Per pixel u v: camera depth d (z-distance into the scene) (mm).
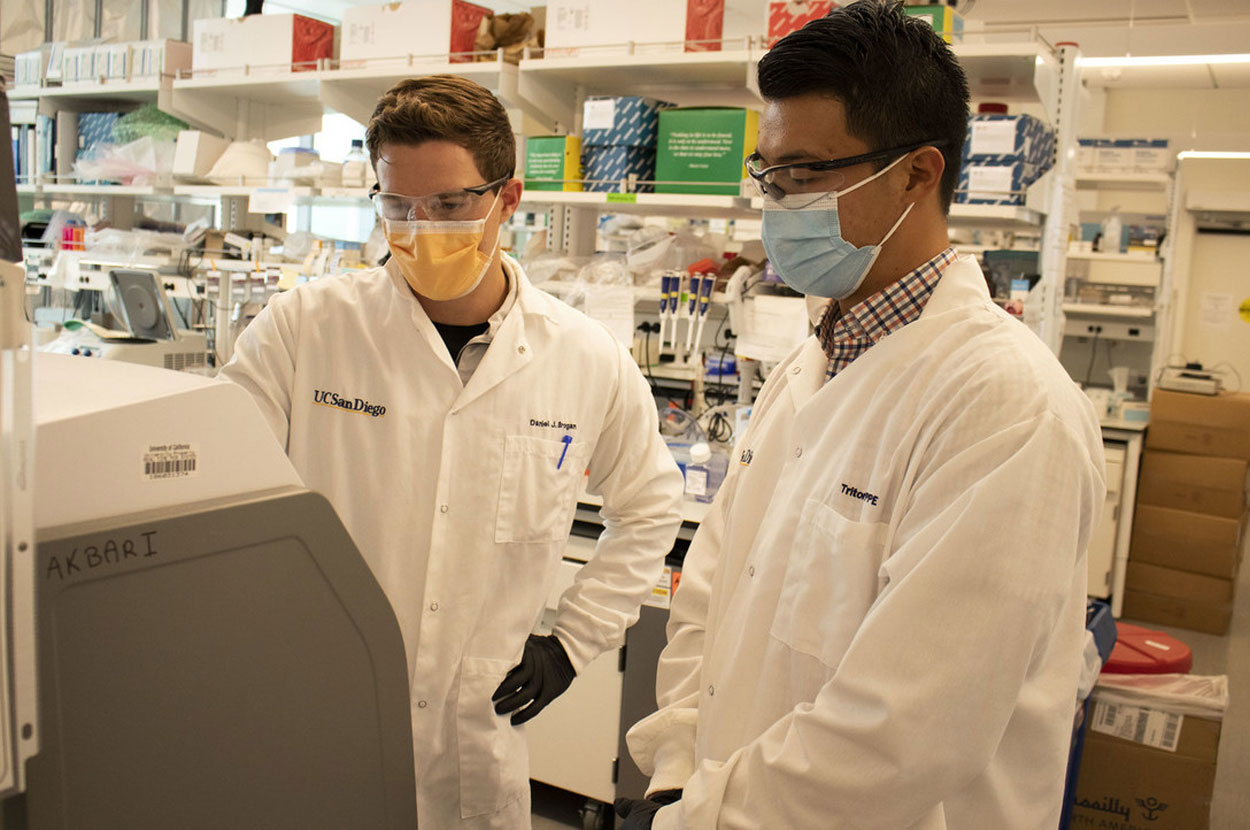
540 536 1403
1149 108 7566
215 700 602
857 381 990
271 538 626
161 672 576
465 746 1350
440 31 2887
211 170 3623
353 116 3236
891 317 999
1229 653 4137
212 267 3553
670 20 2586
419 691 1324
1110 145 5023
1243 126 7348
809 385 1108
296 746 646
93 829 549
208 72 3467
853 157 920
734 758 909
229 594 606
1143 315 4871
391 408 1357
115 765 557
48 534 526
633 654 2355
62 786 533
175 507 594
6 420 462
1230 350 7285
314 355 1389
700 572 1261
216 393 623
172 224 4152
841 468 963
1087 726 2289
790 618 977
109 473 565
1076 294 5141
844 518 939
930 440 874
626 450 1558
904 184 949
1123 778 2266
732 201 2510
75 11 4719
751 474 1147
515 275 1480
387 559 1338
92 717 545
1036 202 2518
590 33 2682
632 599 1525
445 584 1345
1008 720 811
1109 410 4629
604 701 2391
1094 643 2139
